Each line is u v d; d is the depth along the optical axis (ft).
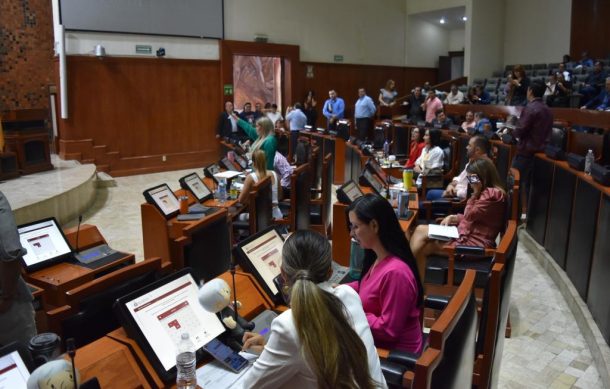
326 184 19.13
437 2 49.29
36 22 35.88
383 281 7.27
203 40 38.96
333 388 4.65
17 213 20.13
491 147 22.29
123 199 28.63
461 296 5.56
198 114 39.34
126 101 36.17
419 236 12.54
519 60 49.73
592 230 12.50
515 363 11.00
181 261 8.99
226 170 20.38
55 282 9.83
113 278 6.50
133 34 35.86
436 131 22.07
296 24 44.09
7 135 27.61
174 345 6.11
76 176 27.86
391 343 7.23
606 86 27.76
